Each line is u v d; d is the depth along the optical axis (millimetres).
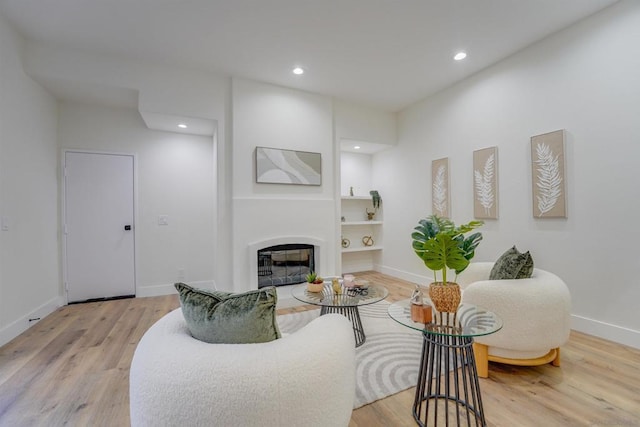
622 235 2434
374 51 3137
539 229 2994
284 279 4055
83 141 3682
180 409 872
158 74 3352
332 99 4324
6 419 1585
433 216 1962
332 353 1062
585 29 2631
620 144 2438
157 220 4059
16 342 2539
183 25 2684
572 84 2727
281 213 3879
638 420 1567
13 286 2643
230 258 3666
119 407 1690
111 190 3826
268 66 3434
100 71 3129
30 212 2945
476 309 1871
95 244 3754
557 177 2818
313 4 2432
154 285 4035
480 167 3561
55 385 1902
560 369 2076
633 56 2359
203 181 4320
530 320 1930
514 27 2752
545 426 1529
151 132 4027
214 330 1096
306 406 944
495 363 2205
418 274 4570
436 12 2535
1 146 2508
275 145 3869
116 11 2484
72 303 3637
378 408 1695
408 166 4742
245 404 874
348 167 5543
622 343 2426
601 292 2557
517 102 3184
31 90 2984
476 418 1488
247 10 2492
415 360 2227
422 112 4445
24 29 2717
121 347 2453
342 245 5352
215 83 3613
